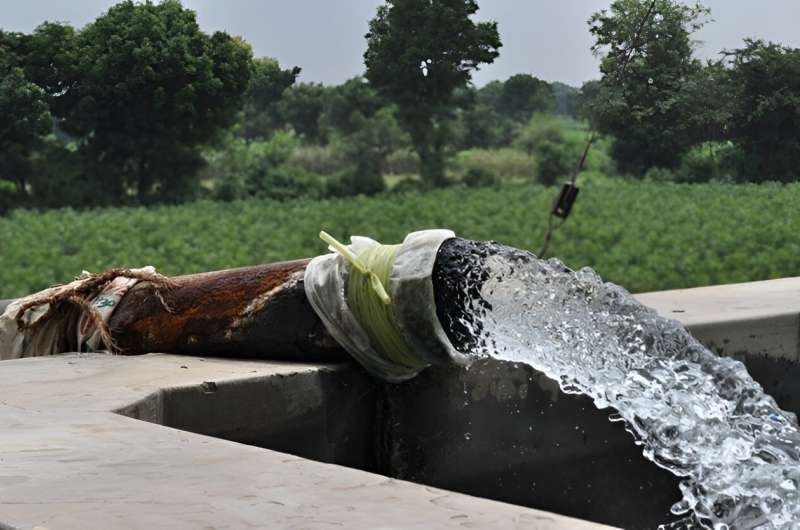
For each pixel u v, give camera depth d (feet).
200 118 67.56
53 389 12.65
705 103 44.57
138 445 9.80
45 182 76.69
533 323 13.19
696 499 11.80
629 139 54.65
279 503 7.84
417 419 14.99
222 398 13.10
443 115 110.73
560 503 15.25
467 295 13.39
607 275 65.21
